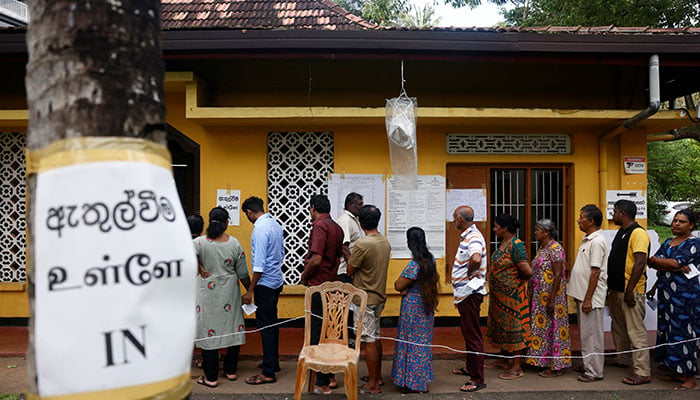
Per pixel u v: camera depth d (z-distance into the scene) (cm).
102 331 133
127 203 140
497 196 667
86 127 138
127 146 142
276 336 489
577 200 656
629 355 518
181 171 728
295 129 644
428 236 649
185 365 148
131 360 136
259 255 462
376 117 577
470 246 446
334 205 646
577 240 655
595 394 448
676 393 448
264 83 662
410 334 443
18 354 549
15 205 662
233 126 644
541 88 676
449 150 652
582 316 482
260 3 734
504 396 443
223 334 459
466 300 454
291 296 643
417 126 648
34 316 133
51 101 139
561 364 486
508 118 586
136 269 139
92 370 132
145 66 149
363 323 439
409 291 449
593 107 678
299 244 649
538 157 653
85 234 134
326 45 526
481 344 457
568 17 1127
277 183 649
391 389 463
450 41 532
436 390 459
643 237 465
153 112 150
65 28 140
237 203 645
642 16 1023
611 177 662
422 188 650
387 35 527
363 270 445
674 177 1358
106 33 142
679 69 640
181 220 154
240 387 466
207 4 745
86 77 139
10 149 662
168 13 729
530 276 471
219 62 655
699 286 448
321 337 421
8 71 657
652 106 539
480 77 671
